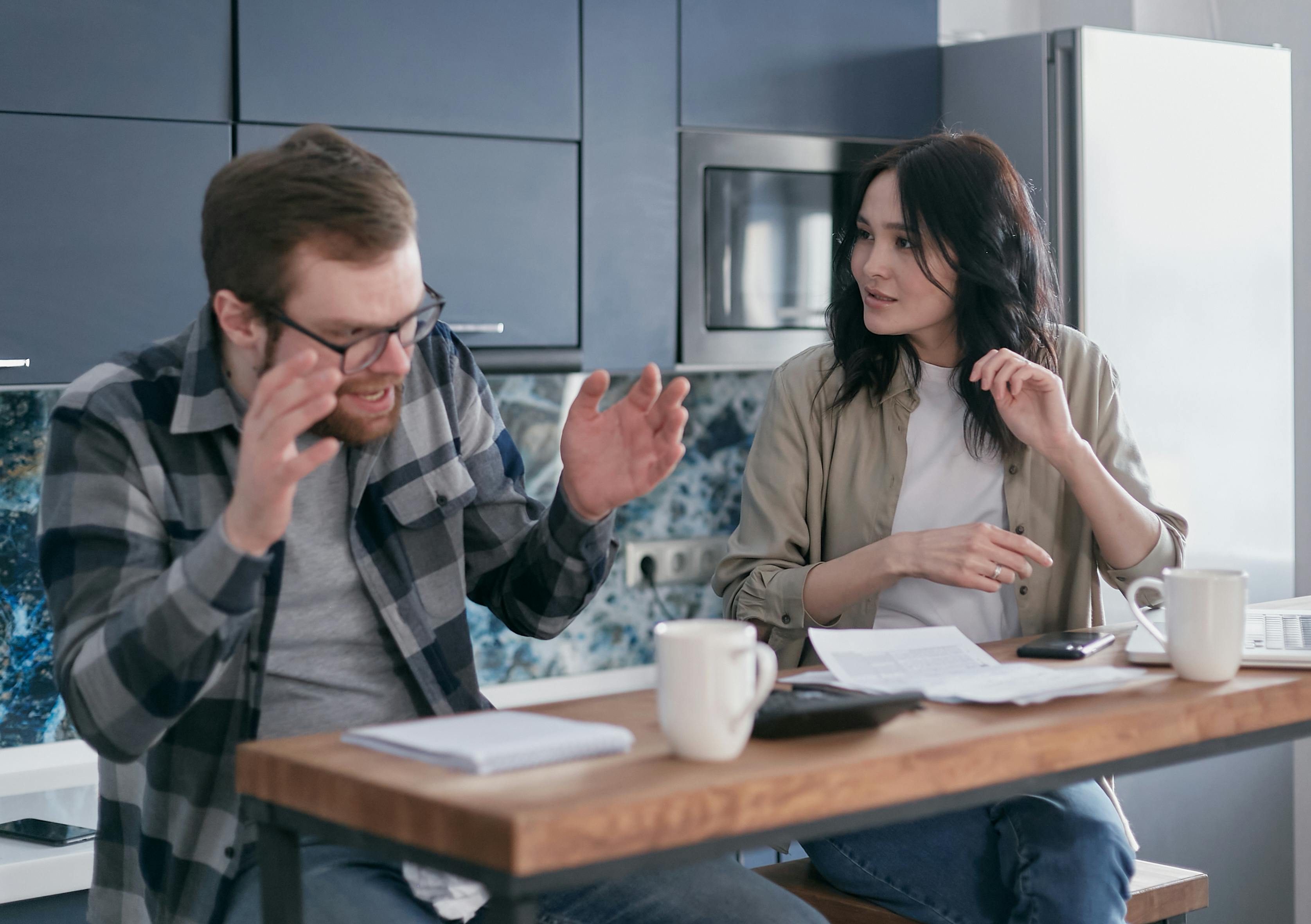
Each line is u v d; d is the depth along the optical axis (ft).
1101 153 8.70
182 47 6.99
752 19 8.77
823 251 9.22
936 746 3.29
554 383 9.91
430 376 4.96
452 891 4.01
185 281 7.09
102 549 4.10
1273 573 9.41
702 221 8.70
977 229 5.69
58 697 8.29
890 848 5.31
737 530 6.28
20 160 6.61
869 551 5.42
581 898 4.47
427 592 4.87
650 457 4.41
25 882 6.42
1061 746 3.50
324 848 4.35
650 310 8.54
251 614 3.63
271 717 4.50
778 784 3.04
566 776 3.05
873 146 9.34
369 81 7.51
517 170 7.99
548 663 10.01
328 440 3.40
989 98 9.20
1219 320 9.16
